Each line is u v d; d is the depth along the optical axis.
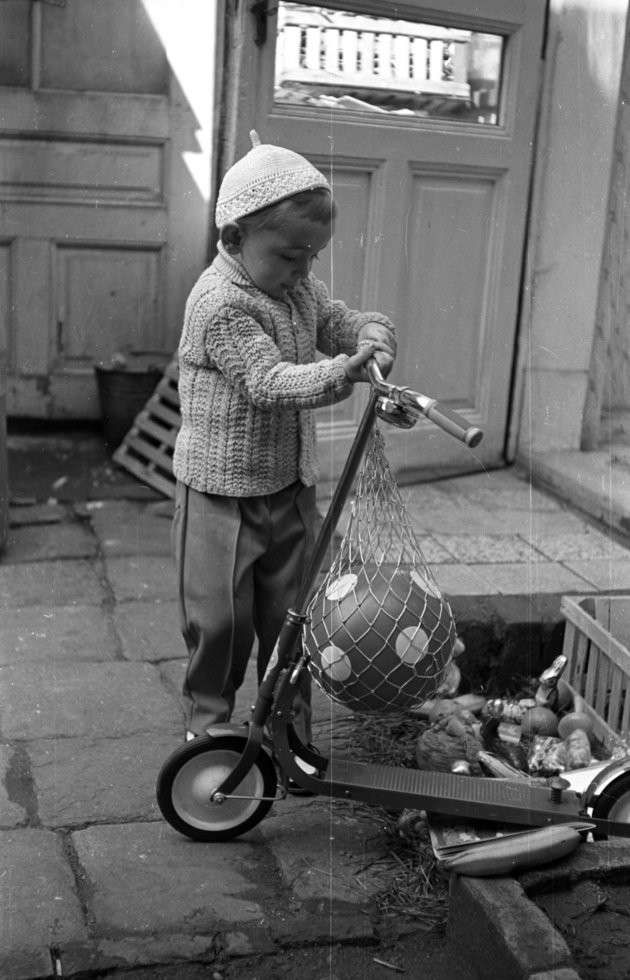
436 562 3.62
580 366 4.11
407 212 4.11
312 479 2.39
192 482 2.33
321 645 2.10
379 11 3.88
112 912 2.10
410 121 4.01
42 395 5.01
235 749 2.29
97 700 2.92
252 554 2.36
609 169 3.85
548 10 4.05
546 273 4.22
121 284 4.84
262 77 3.81
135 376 4.80
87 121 4.58
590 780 2.42
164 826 2.39
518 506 4.19
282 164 2.13
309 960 2.02
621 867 2.16
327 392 2.10
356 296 4.12
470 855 2.08
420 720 2.85
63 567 3.81
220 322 2.20
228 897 2.16
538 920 1.96
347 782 2.20
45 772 2.57
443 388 4.40
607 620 3.00
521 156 4.17
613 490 3.99
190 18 4.43
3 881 2.17
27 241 4.74
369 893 2.20
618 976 1.95
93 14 4.43
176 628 3.38
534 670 3.05
